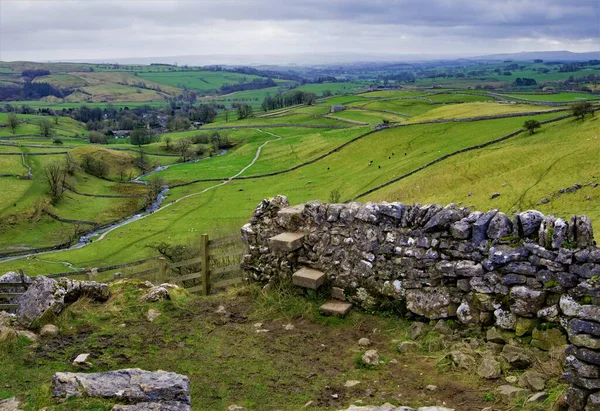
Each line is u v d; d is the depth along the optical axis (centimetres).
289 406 774
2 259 8338
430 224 1037
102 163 15675
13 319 1045
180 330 1047
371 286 1116
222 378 859
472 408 756
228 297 1241
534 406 731
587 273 836
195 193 12644
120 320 1080
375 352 922
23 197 11788
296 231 1245
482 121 13825
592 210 5834
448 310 1008
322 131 19475
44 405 686
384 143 14088
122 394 689
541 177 7462
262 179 13638
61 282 1123
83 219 11006
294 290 1197
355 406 709
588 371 689
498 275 945
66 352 937
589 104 11275
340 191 10644
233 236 1354
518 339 910
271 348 977
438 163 10462
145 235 9006
